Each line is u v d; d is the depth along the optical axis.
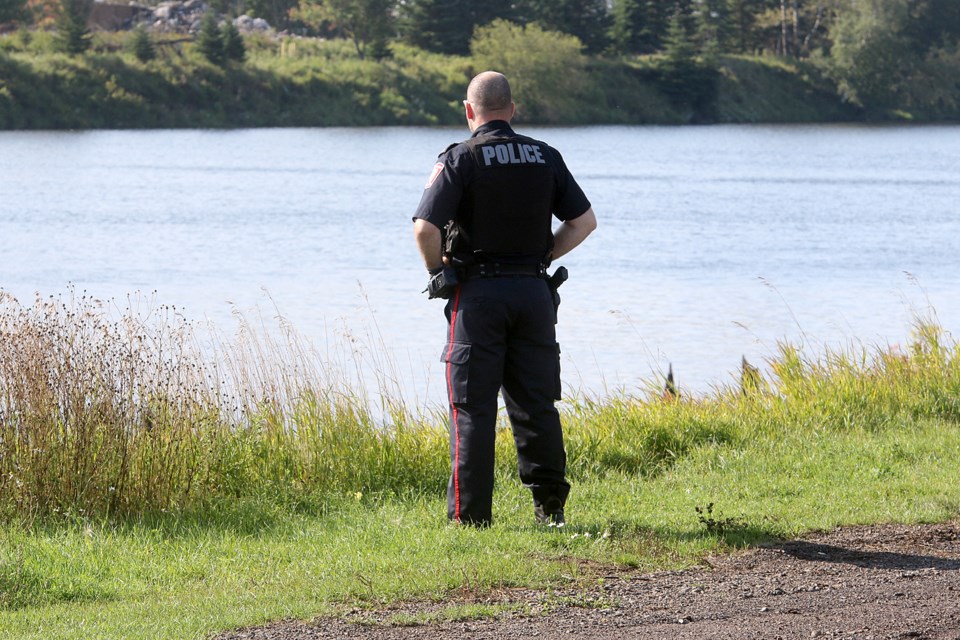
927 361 27.00
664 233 87.50
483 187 14.34
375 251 75.25
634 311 53.47
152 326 28.41
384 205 105.19
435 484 18.67
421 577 12.73
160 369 19.16
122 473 17.11
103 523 16.19
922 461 19.58
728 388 27.61
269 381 21.64
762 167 157.12
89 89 197.50
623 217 98.00
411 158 161.62
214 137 189.88
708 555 13.81
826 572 12.94
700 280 64.31
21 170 132.88
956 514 15.91
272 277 63.56
